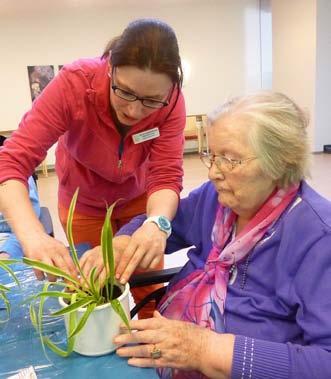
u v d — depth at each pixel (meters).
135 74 0.96
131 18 6.91
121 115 1.14
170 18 7.05
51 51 6.70
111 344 0.77
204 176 5.22
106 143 1.30
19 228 0.96
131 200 1.65
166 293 1.17
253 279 0.96
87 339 0.75
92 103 1.18
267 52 7.59
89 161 1.38
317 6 5.75
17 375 0.72
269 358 0.75
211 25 7.23
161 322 0.80
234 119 0.87
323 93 6.08
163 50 0.95
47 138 1.16
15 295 0.99
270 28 7.45
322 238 0.83
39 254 0.88
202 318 0.98
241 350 0.76
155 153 1.31
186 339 0.78
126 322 0.73
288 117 0.86
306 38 6.02
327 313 0.78
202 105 7.50
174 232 1.26
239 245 0.96
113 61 1.00
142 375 0.72
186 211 1.24
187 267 1.19
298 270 0.85
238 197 0.92
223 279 1.00
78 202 1.60
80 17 6.69
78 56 6.83
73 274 0.82
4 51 6.50
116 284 0.84
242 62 7.52
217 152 0.90
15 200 1.02
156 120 1.26
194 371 0.88
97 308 0.73
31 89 6.73
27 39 6.55
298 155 0.88
